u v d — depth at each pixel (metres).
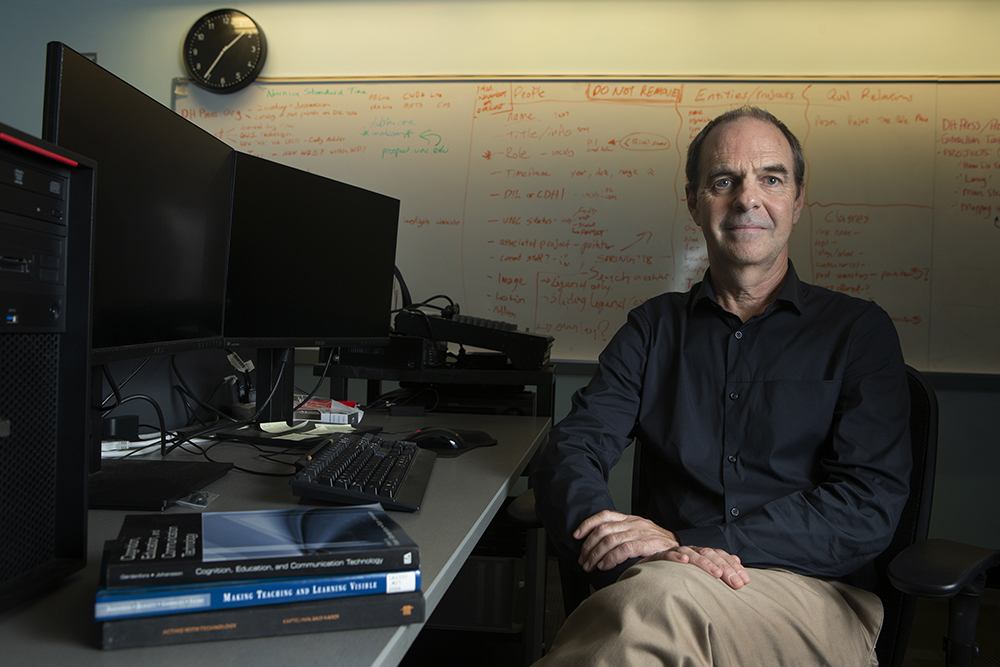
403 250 2.77
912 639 2.01
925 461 1.11
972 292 2.50
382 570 0.49
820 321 1.20
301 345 1.36
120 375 1.15
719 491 1.16
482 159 2.72
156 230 0.93
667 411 1.25
